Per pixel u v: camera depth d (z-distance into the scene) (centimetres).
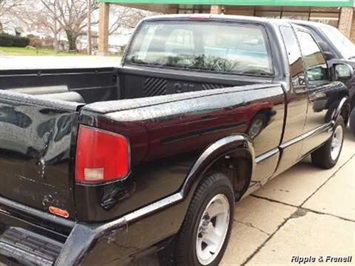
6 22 4031
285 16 2161
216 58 392
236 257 315
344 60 691
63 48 4278
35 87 349
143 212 212
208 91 261
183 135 229
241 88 291
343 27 1833
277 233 358
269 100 316
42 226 207
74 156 190
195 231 259
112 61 2183
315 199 438
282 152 362
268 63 359
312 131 435
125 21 4241
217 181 271
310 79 419
